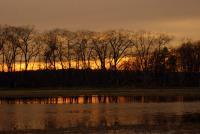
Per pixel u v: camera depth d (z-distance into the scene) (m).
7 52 158.00
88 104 96.19
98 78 167.50
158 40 176.12
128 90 143.25
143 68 171.62
